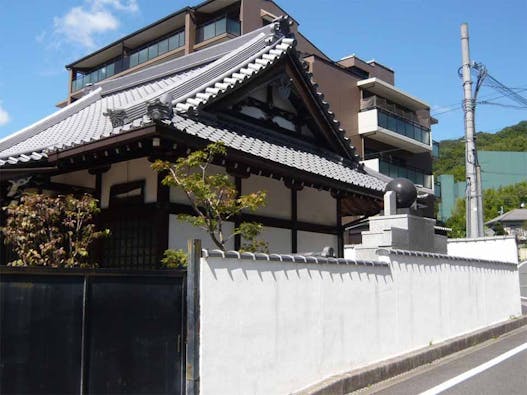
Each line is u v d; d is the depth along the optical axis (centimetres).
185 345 493
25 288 417
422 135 3681
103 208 914
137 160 876
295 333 600
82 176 970
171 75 1426
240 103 1031
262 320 554
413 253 884
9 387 402
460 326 1023
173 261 682
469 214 1892
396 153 3659
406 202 1017
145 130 728
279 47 1101
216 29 3250
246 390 525
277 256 582
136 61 3722
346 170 1195
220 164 883
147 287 483
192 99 907
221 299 511
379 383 706
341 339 680
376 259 836
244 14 3253
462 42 1920
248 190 988
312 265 642
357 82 3419
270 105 1106
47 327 425
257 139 1003
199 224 721
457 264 1045
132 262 856
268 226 1025
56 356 427
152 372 475
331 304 668
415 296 876
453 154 7194
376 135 3350
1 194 949
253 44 1149
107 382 452
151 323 480
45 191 930
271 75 1062
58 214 690
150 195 842
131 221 873
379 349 759
